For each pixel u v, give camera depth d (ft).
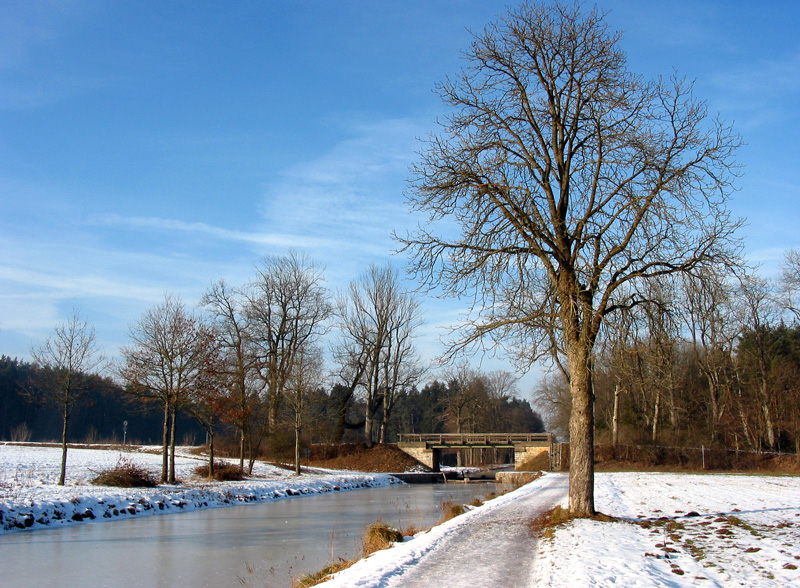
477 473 209.87
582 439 56.34
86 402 88.58
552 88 57.47
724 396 171.01
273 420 165.89
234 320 149.79
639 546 42.52
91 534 62.28
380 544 47.44
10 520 63.21
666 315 54.70
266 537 62.13
